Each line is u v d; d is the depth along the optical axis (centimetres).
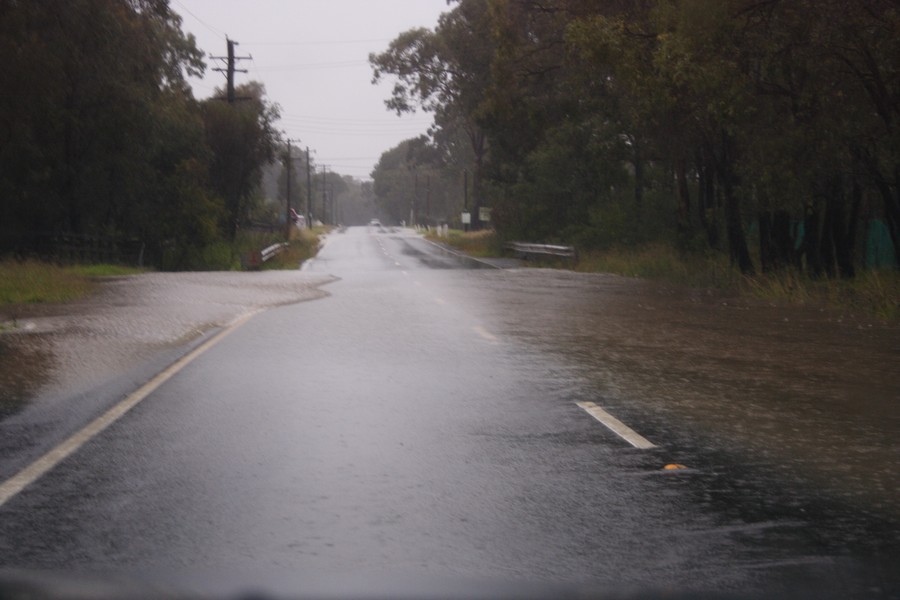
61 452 782
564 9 3538
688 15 2194
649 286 2869
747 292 2547
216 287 2712
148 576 468
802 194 2412
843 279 2567
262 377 1162
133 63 4031
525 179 5497
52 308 2039
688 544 557
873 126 2247
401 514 615
